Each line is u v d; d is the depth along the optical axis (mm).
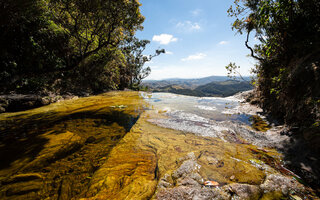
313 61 2785
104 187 1623
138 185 1627
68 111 5156
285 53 4012
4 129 3404
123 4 5727
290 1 3223
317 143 1879
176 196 1435
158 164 2043
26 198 1491
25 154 2330
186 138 2949
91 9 5512
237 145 2617
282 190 1497
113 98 8273
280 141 2500
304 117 2447
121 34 7703
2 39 5785
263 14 3473
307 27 3324
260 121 3840
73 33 6961
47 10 6152
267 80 4684
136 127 3578
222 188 1546
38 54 7035
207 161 2084
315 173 1650
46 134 3139
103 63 10828
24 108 5422
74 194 1550
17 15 4785
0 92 5734
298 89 2898
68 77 9117
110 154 2344
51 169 1975
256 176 1735
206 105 6211
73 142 2770
